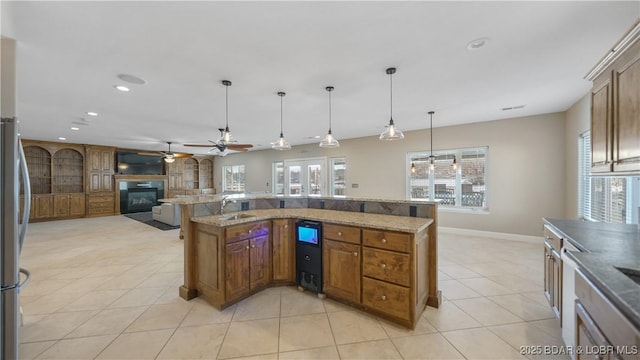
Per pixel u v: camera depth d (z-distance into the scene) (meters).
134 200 8.72
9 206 1.46
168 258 3.87
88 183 7.75
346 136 6.55
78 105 3.61
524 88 3.08
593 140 1.93
